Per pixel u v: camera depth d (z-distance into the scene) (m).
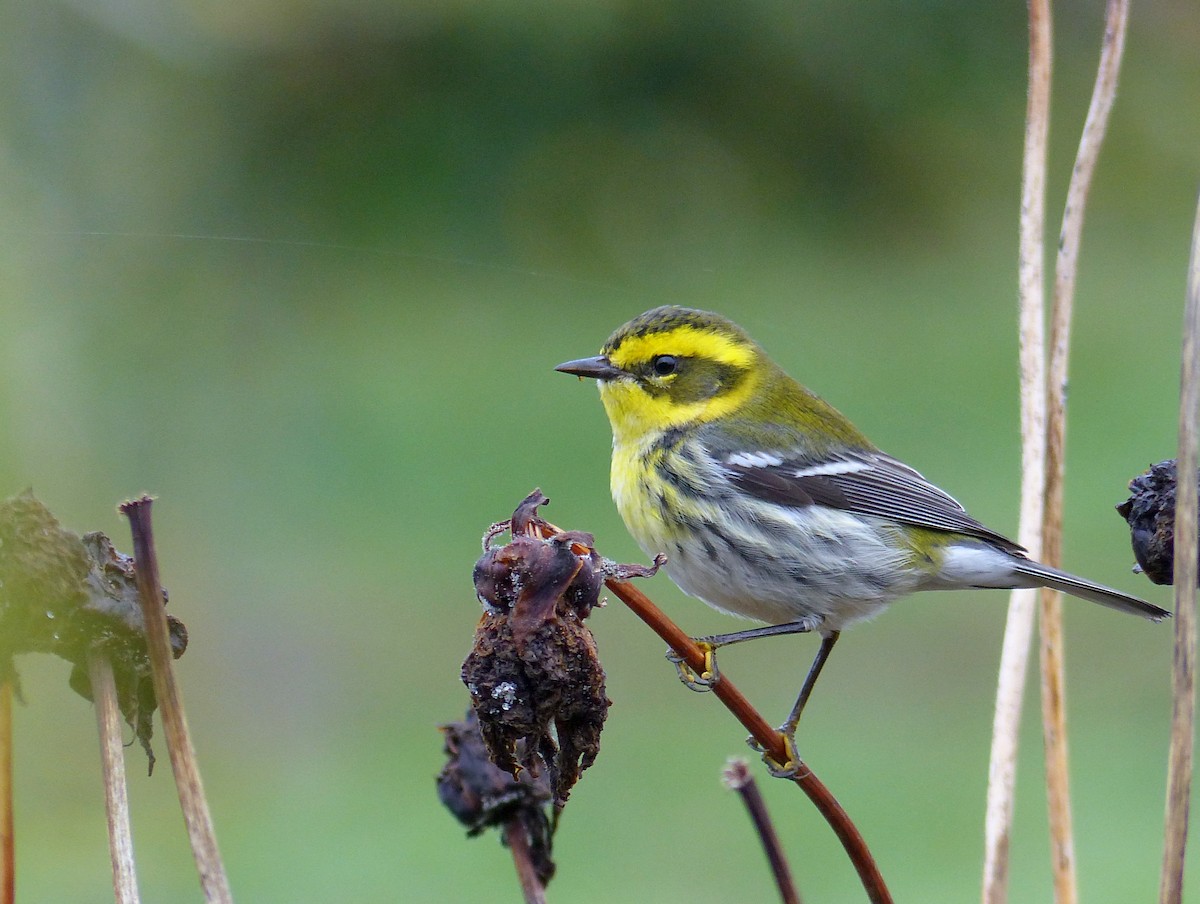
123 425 18.70
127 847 3.11
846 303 26.64
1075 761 12.07
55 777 11.31
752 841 10.96
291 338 25.19
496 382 23.17
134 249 20.86
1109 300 25.09
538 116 30.48
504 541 3.70
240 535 17.70
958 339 24.06
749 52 30.25
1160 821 11.08
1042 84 4.56
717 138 30.78
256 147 28.22
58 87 18.28
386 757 13.06
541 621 3.50
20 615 3.09
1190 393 3.52
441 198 30.06
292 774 12.84
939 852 10.74
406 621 15.62
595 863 10.81
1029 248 4.61
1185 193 29.14
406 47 30.00
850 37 30.16
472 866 11.02
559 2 29.66
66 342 15.91
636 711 13.45
